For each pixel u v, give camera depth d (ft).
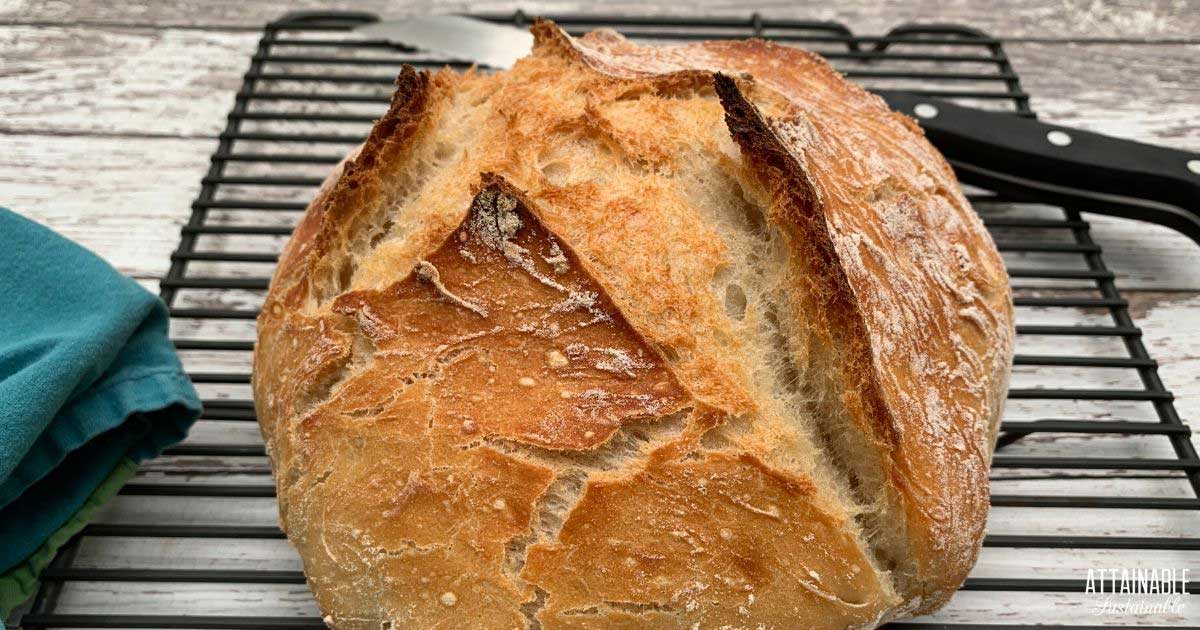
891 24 2.26
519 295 1.54
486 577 1.49
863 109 1.74
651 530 1.49
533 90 1.66
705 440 1.51
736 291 1.56
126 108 2.09
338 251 1.60
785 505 1.50
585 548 1.49
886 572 1.54
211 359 1.85
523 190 1.57
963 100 2.16
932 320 1.59
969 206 1.72
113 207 1.98
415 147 1.62
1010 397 1.79
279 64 2.16
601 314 1.52
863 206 1.62
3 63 2.13
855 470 1.54
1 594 1.62
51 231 1.75
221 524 1.72
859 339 1.51
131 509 1.72
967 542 1.54
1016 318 1.91
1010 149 1.89
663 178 1.59
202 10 2.23
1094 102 2.14
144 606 1.66
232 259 1.88
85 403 1.66
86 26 2.19
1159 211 1.90
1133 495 1.75
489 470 1.50
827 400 1.53
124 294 1.71
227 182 1.95
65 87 2.11
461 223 1.55
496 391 1.52
